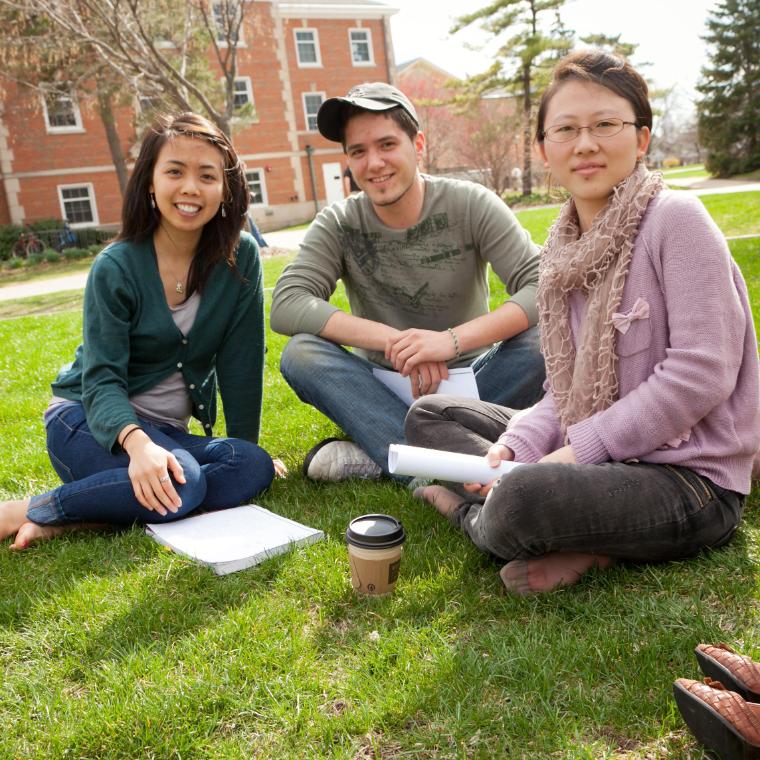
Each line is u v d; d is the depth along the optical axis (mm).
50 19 13656
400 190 2723
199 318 2693
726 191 18000
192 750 1439
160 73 14148
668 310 1832
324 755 1395
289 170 28391
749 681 1336
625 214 1876
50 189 25000
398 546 1887
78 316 9000
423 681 1550
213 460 2607
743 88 26281
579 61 1905
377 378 2789
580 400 1967
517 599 1843
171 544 2254
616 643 1591
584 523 1743
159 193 2494
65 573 2178
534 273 2783
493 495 1794
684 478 1818
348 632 1776
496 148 25641
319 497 2695
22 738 1490
